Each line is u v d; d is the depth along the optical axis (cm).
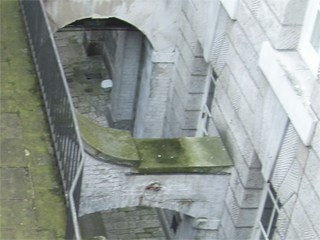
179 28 1476
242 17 1148
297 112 961
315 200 942
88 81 2056
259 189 1180
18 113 1130
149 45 1551
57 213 986
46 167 1048
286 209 1032
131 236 1587
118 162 1155
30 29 1270
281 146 1043
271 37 1054
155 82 1553
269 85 1066
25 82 1195
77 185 948
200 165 1201
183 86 1450
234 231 1227
